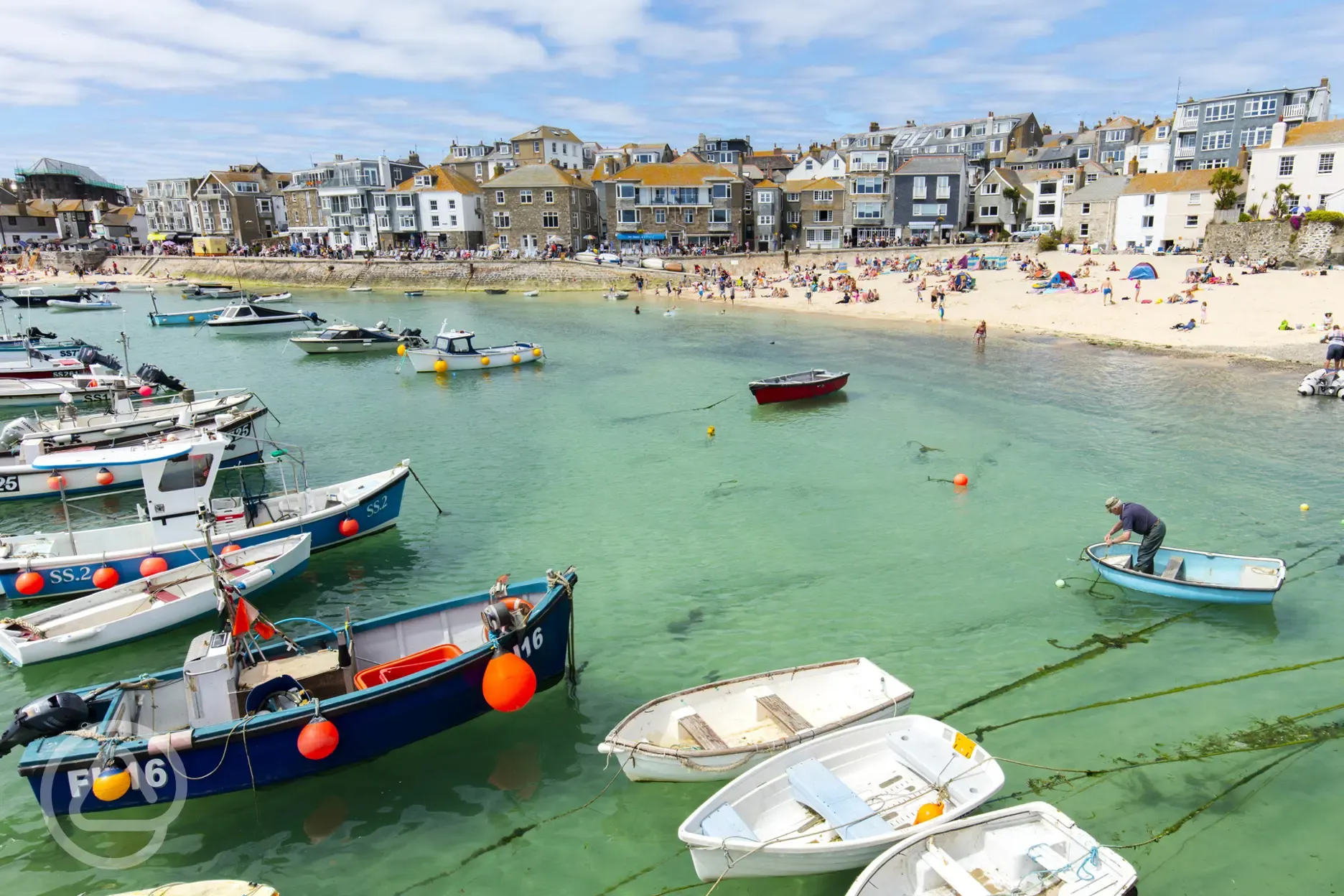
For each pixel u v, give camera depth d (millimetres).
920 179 95875
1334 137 63719
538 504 22844
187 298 83938
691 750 10477
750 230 102750
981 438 28719
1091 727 12523
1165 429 29234
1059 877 8461
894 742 10688
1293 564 18062
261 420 27625
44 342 47562
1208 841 10156
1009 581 17594
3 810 11133
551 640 13219
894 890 8430
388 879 9898
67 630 14781
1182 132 91312
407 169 115125
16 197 130125
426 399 36938
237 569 16562
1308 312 48469
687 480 24719
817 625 15828
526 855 10242
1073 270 68250
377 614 16641
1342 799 10852
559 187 96750
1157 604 16422
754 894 9555
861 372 41156
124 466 17109
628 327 59812
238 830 10680
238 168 129500
